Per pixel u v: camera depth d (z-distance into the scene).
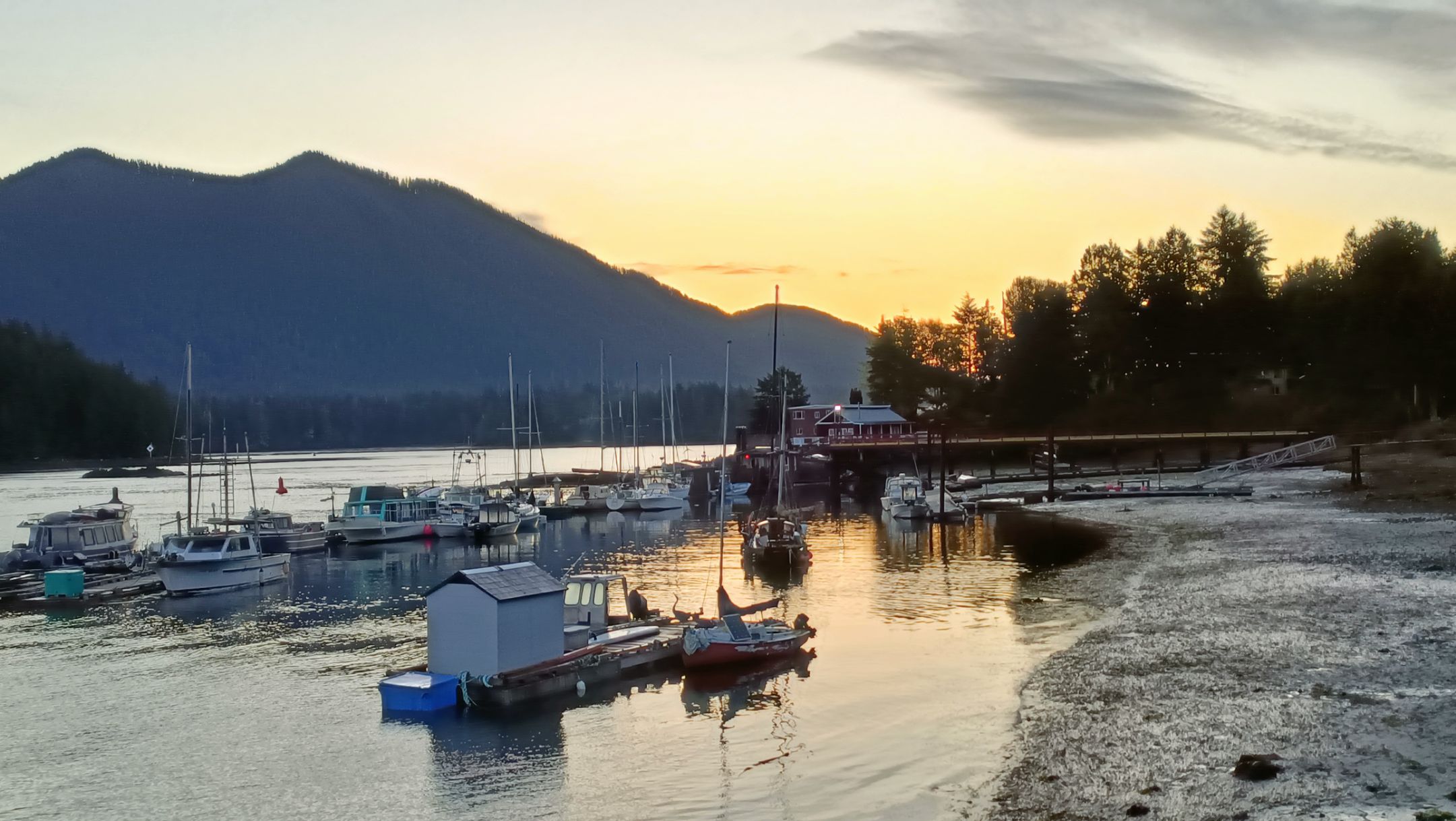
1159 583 55.66
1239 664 36.25
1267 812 22.95
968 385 183.00
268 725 37.97
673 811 28.80
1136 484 114.31
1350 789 23.72
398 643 51.84
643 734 35.69
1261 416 155.88
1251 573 54.56
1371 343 141.12
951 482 126.94
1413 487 93.25
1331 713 29.62
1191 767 26.80
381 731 36.91
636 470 144.75
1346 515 79.31
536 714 38.34
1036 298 176.88
